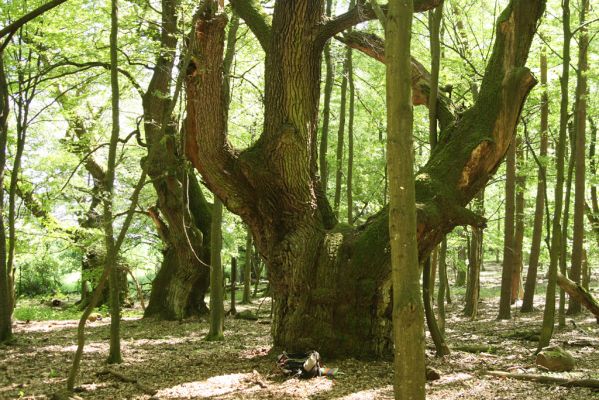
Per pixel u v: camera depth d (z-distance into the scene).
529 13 8.27
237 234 19.52
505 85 8.23
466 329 13.42
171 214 15.05
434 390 6.70
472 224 8.23
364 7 8.22
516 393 6.50
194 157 8.87
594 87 18.84
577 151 14.49
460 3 15.52
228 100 10.80
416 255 4.21
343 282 8.32
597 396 6.29
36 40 11.98
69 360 9.15
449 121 9.08
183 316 15.41
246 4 9.52
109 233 8.09
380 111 18.52
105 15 12.16
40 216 15.48
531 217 20.16
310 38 8.48
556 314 15.37
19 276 26.22
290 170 8.52
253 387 6.91
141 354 9.70
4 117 11.12
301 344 8.39
